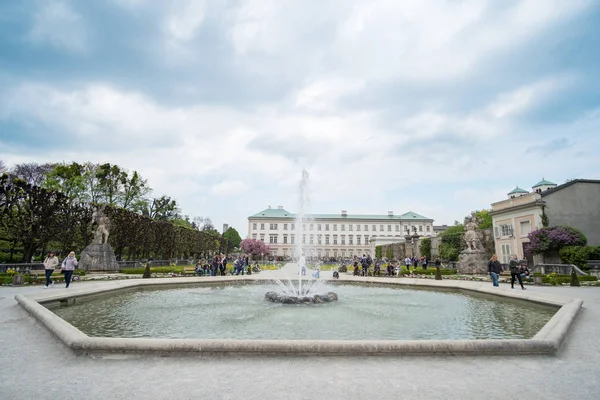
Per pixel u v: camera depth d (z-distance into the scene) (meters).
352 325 8.59
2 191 23.44
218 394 3.95
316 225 101.56
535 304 11.99
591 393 4.08
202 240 53.81
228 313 10.23
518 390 4.16
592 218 28.52
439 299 13.85
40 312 7.85
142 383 4.27
